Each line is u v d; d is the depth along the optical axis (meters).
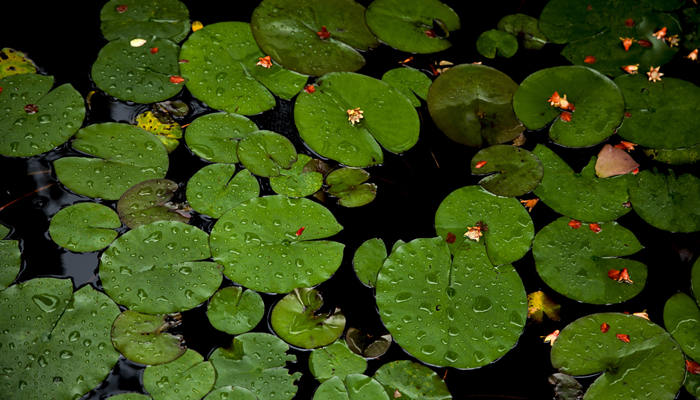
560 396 3.60
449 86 3.78
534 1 3.92
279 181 3.67
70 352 3.54
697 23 3.88
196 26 3.79
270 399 3.54
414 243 3.64
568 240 3.67
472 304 3.61
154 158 3.67
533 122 3.75
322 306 3.61
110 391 3.55
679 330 3.63
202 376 3.55
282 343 3.58
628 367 3.60
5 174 3.65
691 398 3.60
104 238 3.61
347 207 3.69
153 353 3.56
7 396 3.52
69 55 3.76
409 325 3.59
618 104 3.76
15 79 3.71
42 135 3.67
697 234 3.71
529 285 3.66
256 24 3.78
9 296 3.57
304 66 3.76
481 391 3.60
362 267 3.64
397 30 3.82
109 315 3.57
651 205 3.71
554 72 3.79
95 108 3.71
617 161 3.73
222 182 3.66
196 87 3.72
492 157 3.72
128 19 3.78
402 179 3.72
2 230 3.62
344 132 3.71
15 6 3.80
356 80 3.76
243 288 3.61
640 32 3.85
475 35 3.86
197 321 3.59
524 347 3.62
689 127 3.76
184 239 3.62
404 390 3.56
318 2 3.81
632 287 3.65
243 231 3.62
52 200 3.64
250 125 3.71
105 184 3.64
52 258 3.61
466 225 3.66
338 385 3.56
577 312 3.65
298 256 3.62
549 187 3.70
